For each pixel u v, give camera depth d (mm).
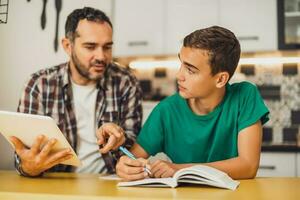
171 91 3188
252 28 2768
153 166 1099
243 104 1300
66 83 1587
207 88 1212
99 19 1488
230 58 1186
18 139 1144
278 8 2717
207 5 2842
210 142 1343
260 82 2988
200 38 1160
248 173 1172
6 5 1646
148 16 2926
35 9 1781
